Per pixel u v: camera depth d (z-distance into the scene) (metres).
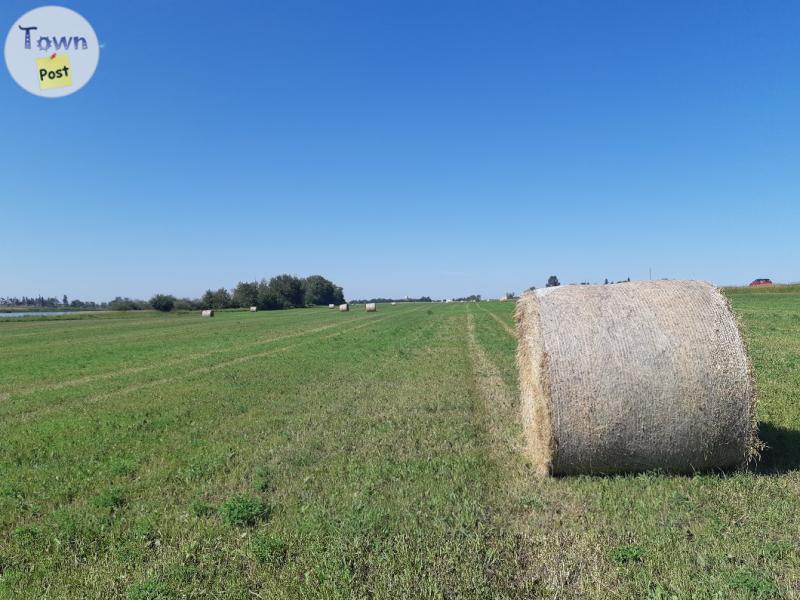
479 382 14.12
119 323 55.28
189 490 6.99
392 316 53.88
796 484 6.32
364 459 7.98
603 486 6.63
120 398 13.67
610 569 4.72
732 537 5.11
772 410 9.38
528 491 6.55
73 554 5.37
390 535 5.36
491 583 4.57
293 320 52.59
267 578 4.77
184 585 4.71
